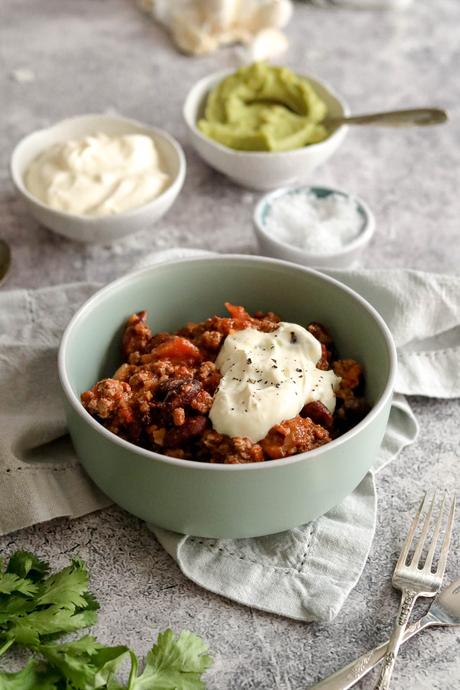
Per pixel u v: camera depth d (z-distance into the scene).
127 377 0.60
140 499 0.55
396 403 0.64
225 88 0.84
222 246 0.77
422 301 0.67
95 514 0.59
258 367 0.59
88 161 0.75
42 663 0.52
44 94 0.93
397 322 0.66
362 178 0.85
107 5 1.09
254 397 0.57
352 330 0.62
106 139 0.77
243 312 0.63
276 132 0.81
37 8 1.08
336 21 1.07
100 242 0.75
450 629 0.53
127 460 0.53
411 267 0.76
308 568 0.56
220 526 0.55
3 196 0.81
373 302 0.67
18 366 0.63
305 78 0.86
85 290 0.70
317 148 0.78
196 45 0.99
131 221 0.73
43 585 0.54
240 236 0.78
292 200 0.75
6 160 0.85
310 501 0.55
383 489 0.60
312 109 0.82
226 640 0.53
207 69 0.98
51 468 0.60
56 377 0.64
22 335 0.66
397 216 0.81
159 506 0.54
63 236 0.77
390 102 0.94
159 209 0.74
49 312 0.69
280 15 1.00
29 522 0.57
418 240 0.79
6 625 0.52
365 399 0.61
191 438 0.57
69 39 1.02
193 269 0.64
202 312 0.65
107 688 0.50
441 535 0.58
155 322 0.65
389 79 0.97
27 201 0.73
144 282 0.63
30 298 0.69
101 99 0.93
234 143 0.80
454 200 0.83
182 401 0.57
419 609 0.54
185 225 0.79
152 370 0.60
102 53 1.00
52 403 0.62
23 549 0.57
